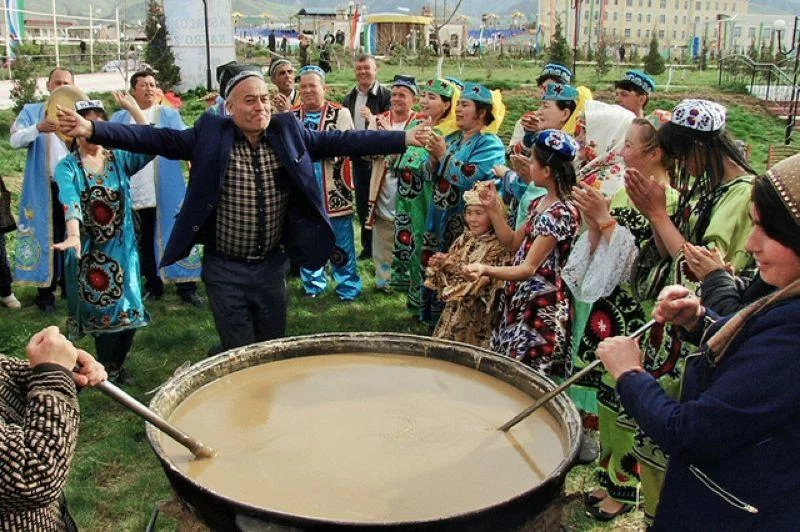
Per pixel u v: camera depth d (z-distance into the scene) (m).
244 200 3.98
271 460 2.41
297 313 6.59
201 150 3.94
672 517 2.10
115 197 4.78
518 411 2.72
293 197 4.16
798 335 1.81
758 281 2.36
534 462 2.40
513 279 3.94
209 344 5.96
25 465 1.92
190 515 2.18
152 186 6.55
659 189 3.00
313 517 1.91
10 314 6.56
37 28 61.88
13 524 2.05
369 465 2.38
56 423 1.99
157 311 6.66
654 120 3.54
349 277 6.92
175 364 5.61
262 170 3.99
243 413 2.69
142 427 4.65
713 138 3.03
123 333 5.14
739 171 3.05
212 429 2.58
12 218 6.46
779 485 1.87
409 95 6.57
